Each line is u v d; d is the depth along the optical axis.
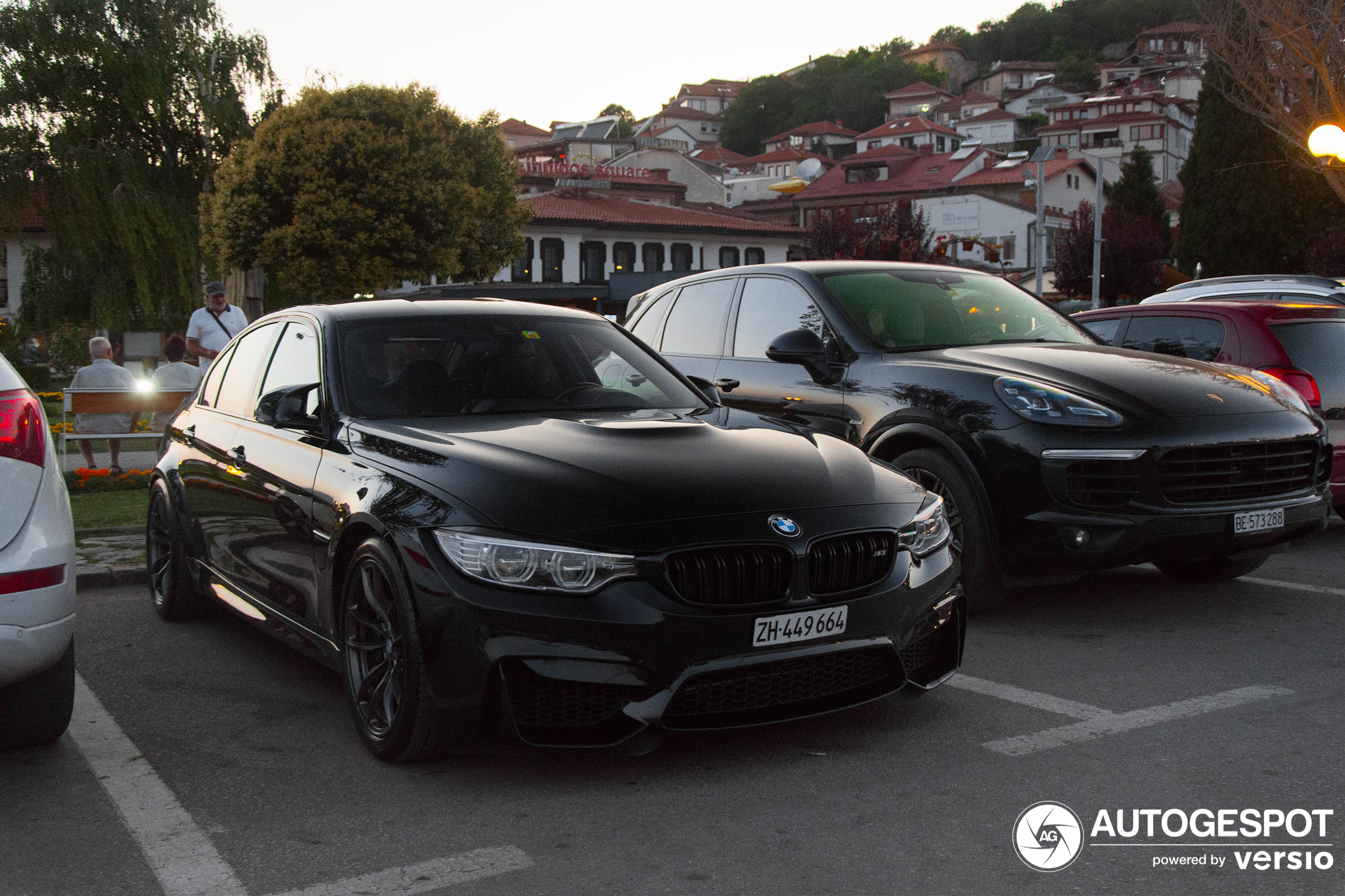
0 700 3.69
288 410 4.29
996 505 5.20
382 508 3.62
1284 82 19.95
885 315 6.24
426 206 30.72
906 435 5.56
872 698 3.68
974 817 3.23
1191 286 12.34
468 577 3.35
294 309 5.12
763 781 3.53
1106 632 5.25
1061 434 5.07
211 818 3.31
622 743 3.33
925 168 87.88
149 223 29.19
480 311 4.93
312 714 4.24
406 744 3.55
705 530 3.43
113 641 5.36
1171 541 5.04
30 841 3.18
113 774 3.67
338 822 3.26
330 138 29.83
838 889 2.83
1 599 3.26
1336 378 7.19
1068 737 3.86
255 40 30.58
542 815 3.29
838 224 55.59
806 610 3.49
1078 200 82.69
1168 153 108.00
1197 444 5.05
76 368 30.58
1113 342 7.95
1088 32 174.88
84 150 28.47
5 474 3.32
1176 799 3.34
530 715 3.34
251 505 4.62
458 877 2.92
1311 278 11.57
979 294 6.63
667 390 4.82
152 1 29.44
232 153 30.02
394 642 3.64
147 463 12.04
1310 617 5.51
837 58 169.25
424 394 4.39
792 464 3.86
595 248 60.22
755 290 6.84
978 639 5.14
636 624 3.30
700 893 2.82
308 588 4.15
